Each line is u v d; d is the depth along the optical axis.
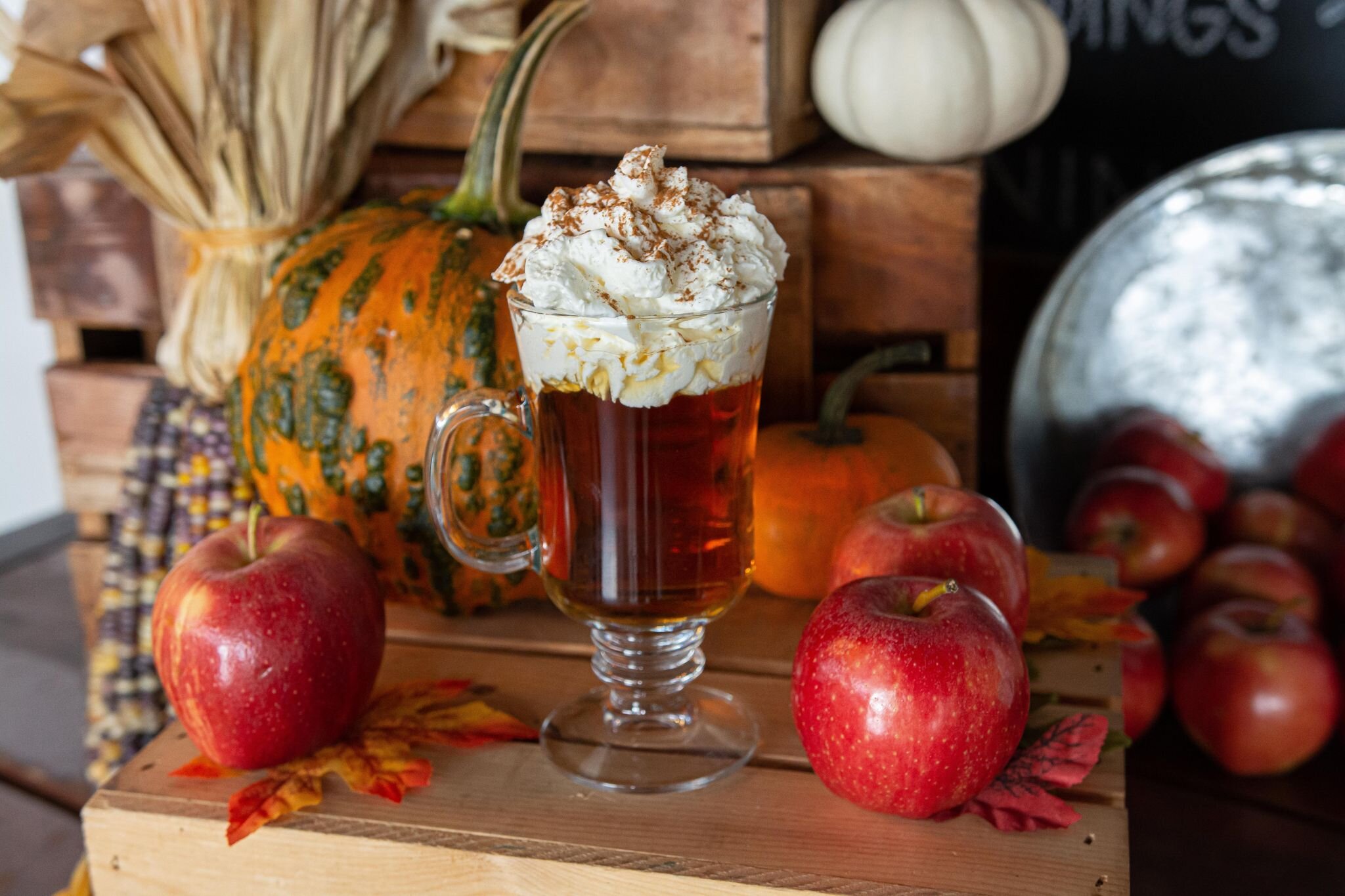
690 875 0.60
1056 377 0.99
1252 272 0.96
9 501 1.58
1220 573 0.93
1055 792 0.63
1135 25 1.06
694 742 0.66
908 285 0.81
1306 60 1.01
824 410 0.76
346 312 0.71
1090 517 0.94
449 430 0.65
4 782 0.94
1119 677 0.69
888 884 0.59
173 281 0.88
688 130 0.80
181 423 0.83
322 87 0.79
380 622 0.65
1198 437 0.97
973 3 0.79
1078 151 1.11
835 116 0.83
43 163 0.77
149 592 0.85
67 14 0.74
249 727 0.62
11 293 1.52
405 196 0.80
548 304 0.59
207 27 0.76
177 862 0.63
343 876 0.62
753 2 0.78
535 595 0.75
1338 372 0.97
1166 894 0.81
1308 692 0.86
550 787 0.63
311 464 0.71
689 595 0.63
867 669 0.59
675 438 0.61
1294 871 0.82
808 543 0.73
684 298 0.59
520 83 0.73
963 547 0.65
